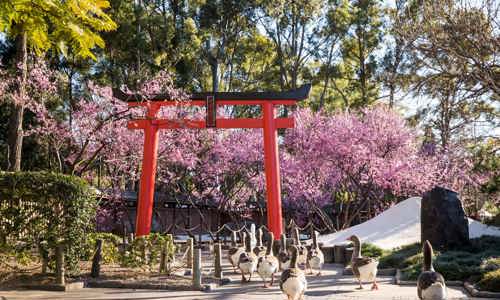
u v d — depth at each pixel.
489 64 17.14
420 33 17.73
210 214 38.28
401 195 29.81
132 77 34.75
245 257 13.30
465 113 21.83
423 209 16.22
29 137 29.42
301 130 31.70
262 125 22.25
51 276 12.42
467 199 32.91
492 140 22.19
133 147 27.59
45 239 12.06
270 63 49.00
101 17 6.98
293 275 9.59
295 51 46.81
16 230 12.09
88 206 12.83
